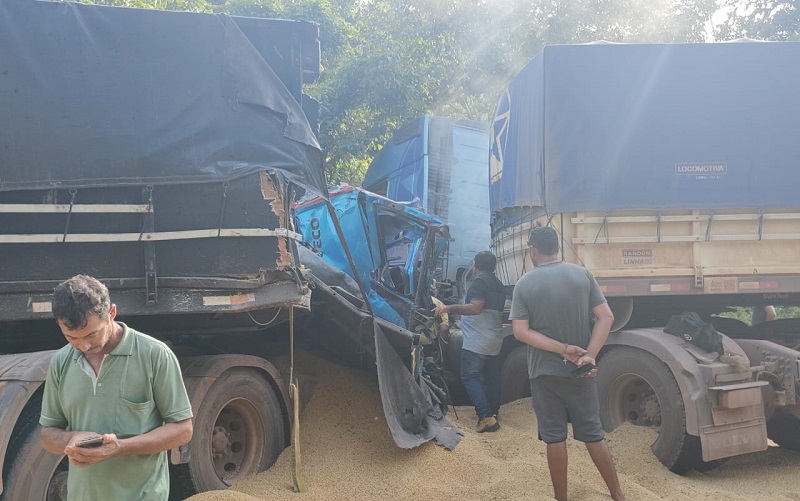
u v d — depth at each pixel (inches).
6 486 149.4
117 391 119.3
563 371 196.9
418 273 306.3
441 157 451.2
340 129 571.2
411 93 555.2
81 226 183.0
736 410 238.1
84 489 119.1
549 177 258.4
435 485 206.1
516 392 316.2
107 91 189.8
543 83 263.6
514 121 311.1
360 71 544.7
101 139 187.2
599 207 255.4
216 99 197.8
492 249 367.2
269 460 215.5
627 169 257.1
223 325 212.8
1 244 176.6
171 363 123.9
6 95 182.2
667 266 255.4
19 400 151.3
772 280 256.2
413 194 452.4
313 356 267.7
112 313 120.2
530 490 204.4
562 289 199.5
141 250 186.1
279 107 203.6
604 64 261.4
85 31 190.7
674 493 217.8
